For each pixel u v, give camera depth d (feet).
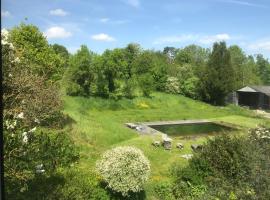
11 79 22.86
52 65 63.57
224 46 163.43
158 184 41.98
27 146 23.36
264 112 149.79
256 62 327.47
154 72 166.71
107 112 120.06
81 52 127.95
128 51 169.07
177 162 54.75
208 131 95.81
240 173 40.42
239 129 99.76
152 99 148.25
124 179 35.96
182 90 171.63
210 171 42.83
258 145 45.09
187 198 39.29
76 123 72.18
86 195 32.99
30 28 64.44
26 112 24.31
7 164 22.35
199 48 271.08
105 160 38.04
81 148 56.59
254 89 165.17
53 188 32.04
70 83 126.21
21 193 28.58
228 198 36.35
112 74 135.03
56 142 45.68
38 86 26.94
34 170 25.31
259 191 35.55
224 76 160.66
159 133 83.92
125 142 69.41
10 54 23.21
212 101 166.81
